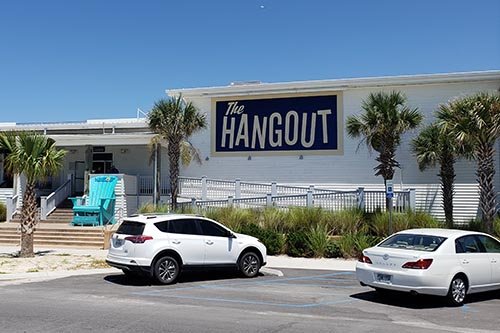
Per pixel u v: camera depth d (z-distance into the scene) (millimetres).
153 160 27969
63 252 20375
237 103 30172
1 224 26453
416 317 9602
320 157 28531
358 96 28125
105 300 10875
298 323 8836
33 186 18578
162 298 11203
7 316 9141
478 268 11125
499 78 25781
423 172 26578
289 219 21078
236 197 27766
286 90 29234
